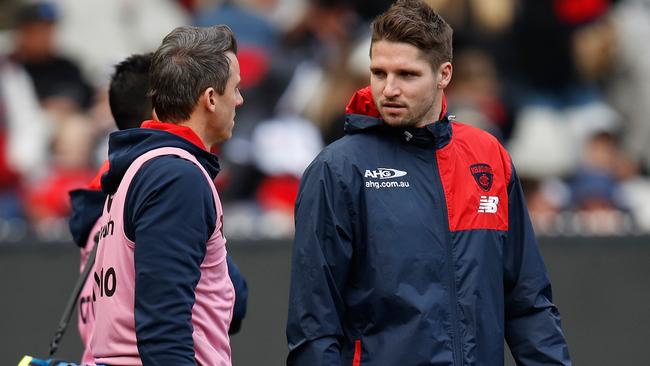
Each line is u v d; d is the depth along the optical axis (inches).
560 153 1182.3
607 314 843.4
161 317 403.5
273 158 1112.8
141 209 414.3
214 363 428.5
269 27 1167.0
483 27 1210.6
